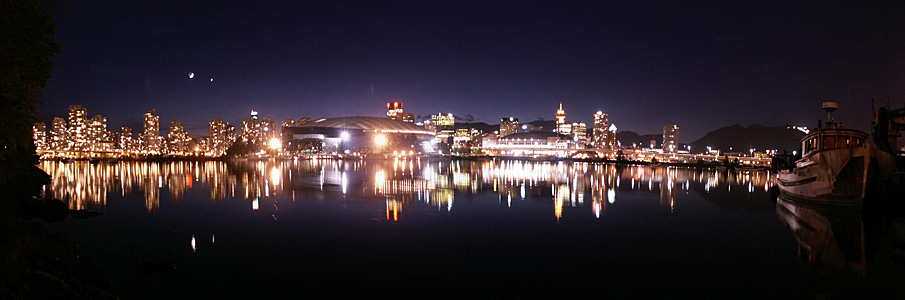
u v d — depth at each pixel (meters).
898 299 19.44
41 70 22.62
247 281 20.62
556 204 47.69
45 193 55.56
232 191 58.66
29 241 16.02
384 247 27.22
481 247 27.52
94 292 16.80
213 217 36.88
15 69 21.12
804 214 41.34
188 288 19.45
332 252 25.91
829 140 46.50
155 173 101.69
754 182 90.62
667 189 69.75
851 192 40.78
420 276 21.84
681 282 21.42
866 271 23.28
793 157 64.44
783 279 22.02
